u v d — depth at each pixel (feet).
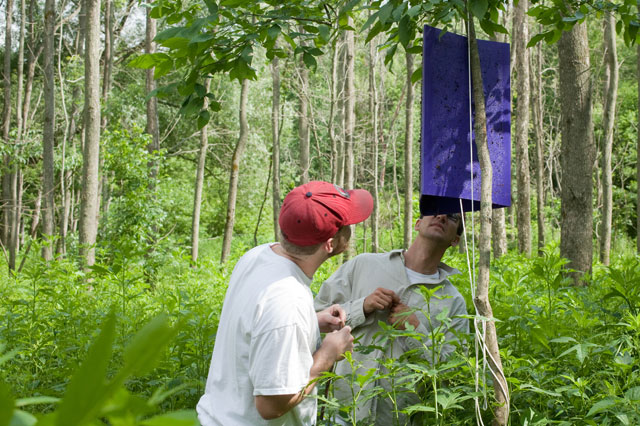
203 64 10.52
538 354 10.69
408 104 47.47
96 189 38.27
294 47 10.82
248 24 10.31
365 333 10.15
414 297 10.26
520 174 48.44
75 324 15.61
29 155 69.21
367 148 70.03
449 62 8.72
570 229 25.86
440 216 10.32
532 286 19.13
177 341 11.57
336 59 48.52
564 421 8.11
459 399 7.65
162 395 1.41
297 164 99.71
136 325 14.25
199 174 53.31
